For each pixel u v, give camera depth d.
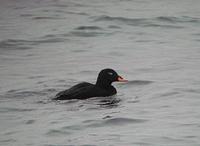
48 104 19.89
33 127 17.73
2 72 24.59
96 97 20.58
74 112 19.03
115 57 26.39
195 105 19.55
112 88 21.25
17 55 27.14
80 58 26.30
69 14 34.09
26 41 29.14
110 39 29.33
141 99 20.48
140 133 16.95
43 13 34.47
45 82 22.83
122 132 17.09
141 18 32.66
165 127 17.39
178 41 28.70
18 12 34.88
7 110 19.41
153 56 26.33
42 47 28.25
